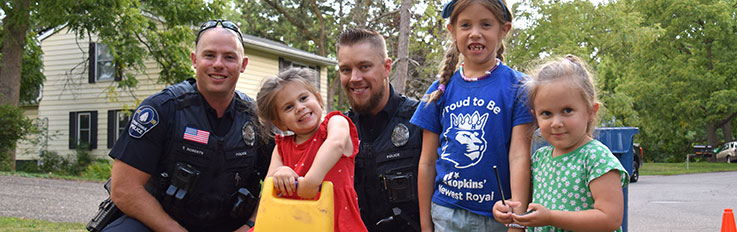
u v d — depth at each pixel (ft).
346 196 8.97
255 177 11.53
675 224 29.32
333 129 8.67
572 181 8.30
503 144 9.05
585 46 89.30
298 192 8.09
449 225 9.26
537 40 83.20
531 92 8.55
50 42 69.77
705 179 67.67
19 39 57.67
